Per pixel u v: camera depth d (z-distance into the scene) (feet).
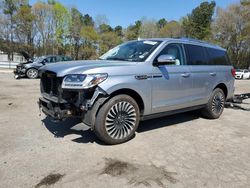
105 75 12.81
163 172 10.91
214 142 14.83
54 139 14.26
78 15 188.65
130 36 214.07
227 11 150.51
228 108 25.54
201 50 19.01
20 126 16.49
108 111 13.20
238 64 161.68
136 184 9.89
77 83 12.24
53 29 169.27
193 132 16.60
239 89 50.90
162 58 14.67
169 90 15.88
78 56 192.85
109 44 202.18
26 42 158.81
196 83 17.89
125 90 13.99
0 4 148.56
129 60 15.29
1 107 22.15
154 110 15.26
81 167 11.09
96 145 13.57
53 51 171.63
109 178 10.27
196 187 9.82
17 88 35.58
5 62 96.68
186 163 11.86
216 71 19.83
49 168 10.93
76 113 12.91
